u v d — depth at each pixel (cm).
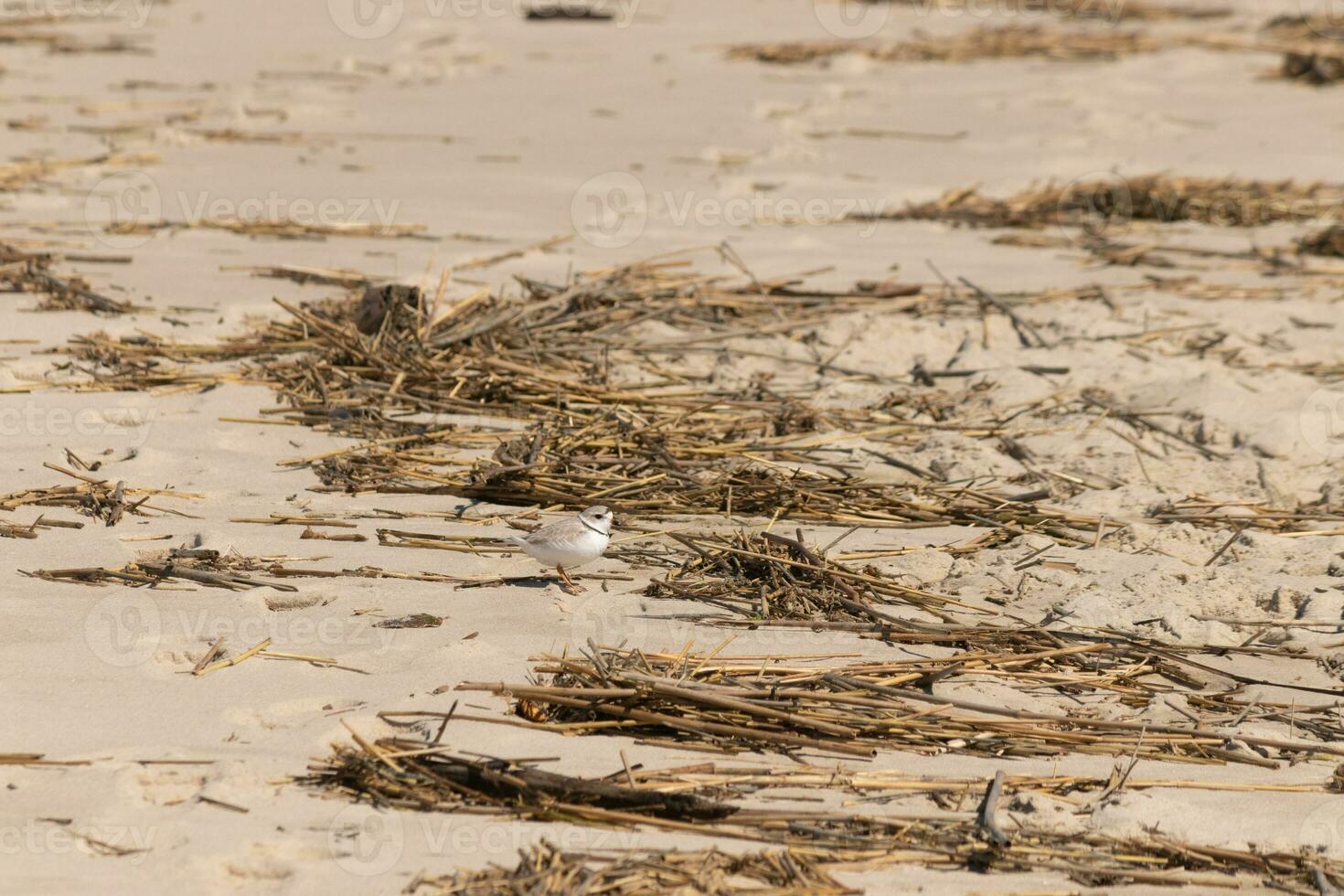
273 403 3047
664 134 6103
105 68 7381
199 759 1677
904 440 3045
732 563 2330
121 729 1747
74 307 3588
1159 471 2911
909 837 1622
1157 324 3809
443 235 4500
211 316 3578
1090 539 2577
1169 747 1877
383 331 3347
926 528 2616
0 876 1445
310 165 5447
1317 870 1584
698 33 8888
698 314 3766
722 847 1575
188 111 6353
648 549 2427
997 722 1880
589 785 1634
